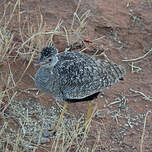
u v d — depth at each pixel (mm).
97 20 12016
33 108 9539
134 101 10070
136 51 11438
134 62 11102
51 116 9453
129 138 9188
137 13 12469
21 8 12031
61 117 9047
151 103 10047
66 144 8766
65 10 12195
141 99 10125
